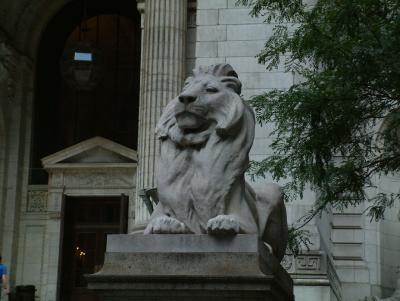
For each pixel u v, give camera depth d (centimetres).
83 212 3098
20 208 3145
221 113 657
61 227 3048
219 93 659
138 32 3309
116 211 3077
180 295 596
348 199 1238
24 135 3238
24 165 3203
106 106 3262
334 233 2458
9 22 3198
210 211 637
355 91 1159
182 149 664
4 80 3141
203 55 2177
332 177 1216
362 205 2452
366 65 1107
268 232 716
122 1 3353
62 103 3297
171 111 681
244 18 2181
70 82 2886
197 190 640
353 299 2397
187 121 651
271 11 1571
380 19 1159
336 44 1162
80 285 3022
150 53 2281
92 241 3064
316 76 1379
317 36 1195
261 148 2003
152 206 1639
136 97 3247
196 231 639
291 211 1955
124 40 3312
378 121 1563
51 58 3350
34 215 3133
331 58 1173
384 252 2450
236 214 638
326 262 1931
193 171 654
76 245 3069
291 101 1191
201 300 594
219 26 2188
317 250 1922
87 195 3056
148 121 2222
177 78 2261
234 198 645
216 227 600
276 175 1297
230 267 593
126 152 3031
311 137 1186
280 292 648
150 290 598
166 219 630
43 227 3114
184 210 646
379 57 1100
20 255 3094
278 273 669
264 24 2162
